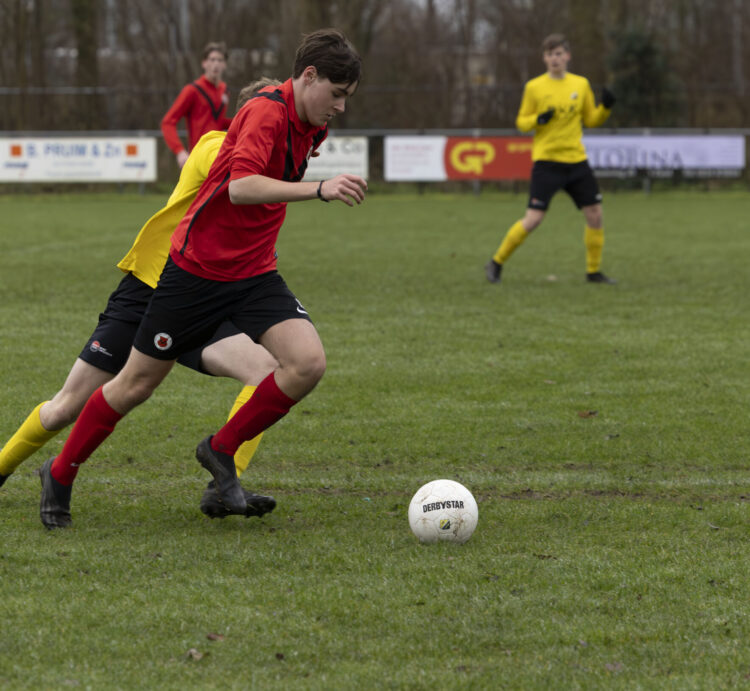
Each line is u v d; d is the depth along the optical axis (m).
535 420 16.72
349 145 70.00
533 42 119.06
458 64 123.88
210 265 10.60
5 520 11.72
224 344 12.57
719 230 48.75
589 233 31.42
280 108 10.20
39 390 17.98
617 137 70.88
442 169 69.12
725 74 120.50
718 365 20.70
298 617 8.99
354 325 24.61
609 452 15.02
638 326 24.78
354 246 41.66
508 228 50.03
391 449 15.06
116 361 11.38
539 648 8.45
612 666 8.14
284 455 14.71
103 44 120.88
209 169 10.92
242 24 105.62
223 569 10.16
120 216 55.62
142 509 12.21
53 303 27.03
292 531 11.46
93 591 9.52
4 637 8.49
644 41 78.50
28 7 94.94
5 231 46.72
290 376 10.81
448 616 9.06
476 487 13.34
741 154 70.69
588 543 11.12
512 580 9.93
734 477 13.88
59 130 79.50
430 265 35.84
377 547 10.89
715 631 8.83
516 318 25.75
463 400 17.98
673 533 11.51
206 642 8.46
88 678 7.80
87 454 11.27
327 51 10.04
